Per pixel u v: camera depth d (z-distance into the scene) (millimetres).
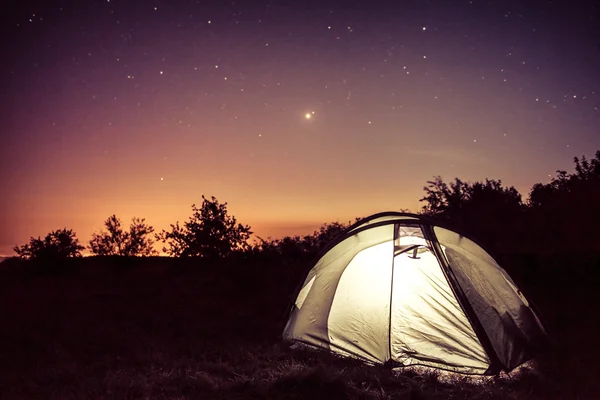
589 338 8281
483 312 7219
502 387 6211
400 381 6344
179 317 10102
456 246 7809
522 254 14727
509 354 6938
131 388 5984
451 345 7184
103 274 15602
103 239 17891
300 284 8297
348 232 8180
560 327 9039
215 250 16672
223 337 8523
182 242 16938
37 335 8492
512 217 16281
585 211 15023
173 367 6773
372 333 7539
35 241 17297
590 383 6254
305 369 6523
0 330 8859
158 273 15414
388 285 7855
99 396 5715
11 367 6910
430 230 7680
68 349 7773
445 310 7531
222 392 5867
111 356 7441
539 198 16609
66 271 16484
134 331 8906
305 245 17734
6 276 15930
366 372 6578
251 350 7648
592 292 11852
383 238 7871
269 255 16938
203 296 12344
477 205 16719
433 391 6059
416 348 7234
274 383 6008
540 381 6344
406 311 7629
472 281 7527
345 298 7938
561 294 11734
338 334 7703
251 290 13156
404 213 8180
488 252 7969
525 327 7555
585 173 15766
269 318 10109
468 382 6438
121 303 11477
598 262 14008
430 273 7824
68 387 6051
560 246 15141
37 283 14422
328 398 5688
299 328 8008
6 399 5707
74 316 10055
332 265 8148
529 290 12148
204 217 17094
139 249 17812
